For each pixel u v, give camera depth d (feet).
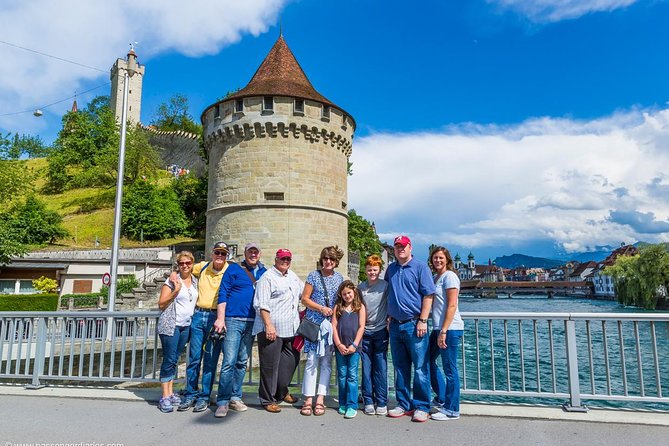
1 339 24.50
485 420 17.76
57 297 80.07
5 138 138.00
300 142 72.79
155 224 154.71
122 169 63.52
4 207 150.71
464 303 346.74
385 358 19.33
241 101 73.05
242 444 15.25
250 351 20.51
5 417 18.38
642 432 16.28
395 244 19.30
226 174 74.38
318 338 18.83
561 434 16.11
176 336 19.90
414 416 17.66
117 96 291.99
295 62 84.02
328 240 74.43
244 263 21.54
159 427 17.08
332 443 15.34
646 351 83.82
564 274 654.94
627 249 402.72
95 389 22.93
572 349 19.16
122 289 97.66
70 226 160.45
